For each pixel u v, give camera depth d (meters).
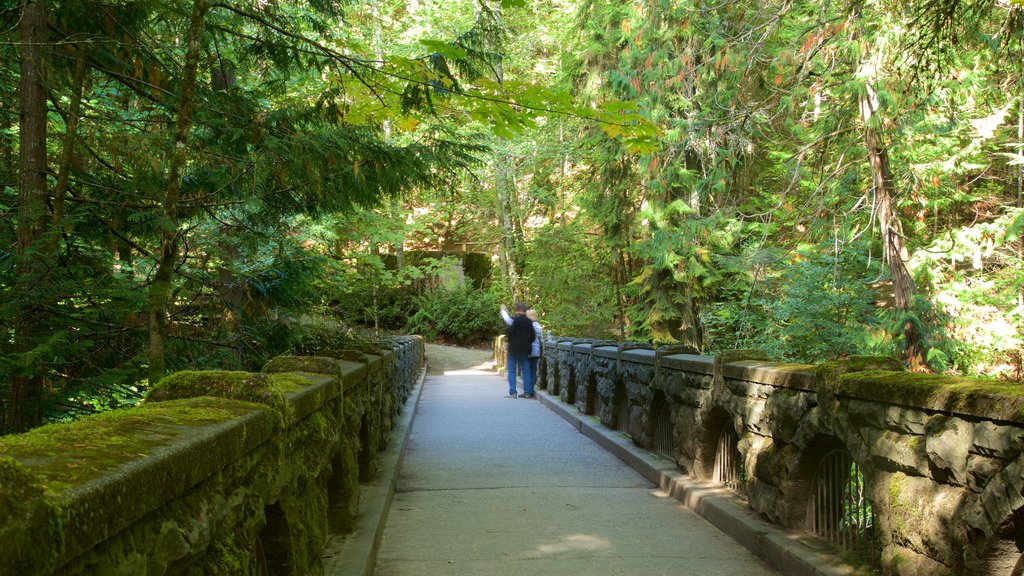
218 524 2.18
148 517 1.79
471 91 5.02
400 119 6.01
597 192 21.78
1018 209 12.21
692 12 11.29
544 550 5.40
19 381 5.45
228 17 7.09
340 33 9.59
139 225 6.94
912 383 3.70
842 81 10.96
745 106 12.02
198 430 2.16
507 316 23.36
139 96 7.16
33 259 5.30
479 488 7.51
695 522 6.16
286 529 3.25
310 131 6.20
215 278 7.73
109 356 6.47
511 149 23.17
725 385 6.32
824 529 4.97
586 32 19.95
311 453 3.83
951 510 3.43
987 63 10.05
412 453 9.62
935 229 15.30
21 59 5.95
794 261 12.20
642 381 8.93
